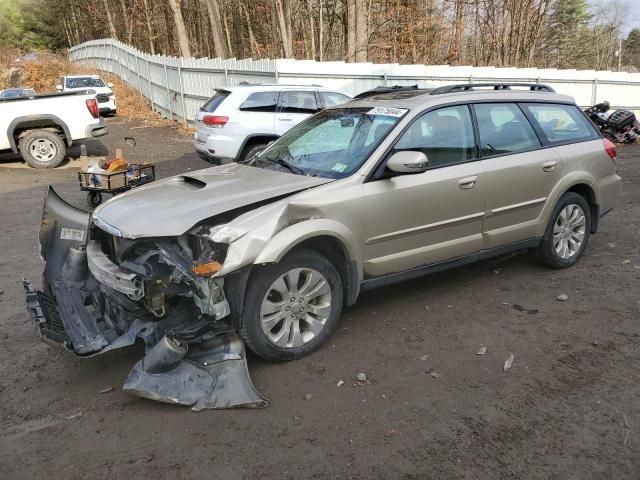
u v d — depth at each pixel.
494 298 4.95
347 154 4.35
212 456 2.94
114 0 46.41
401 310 4.72
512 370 3.76
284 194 3.84
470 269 5.68
